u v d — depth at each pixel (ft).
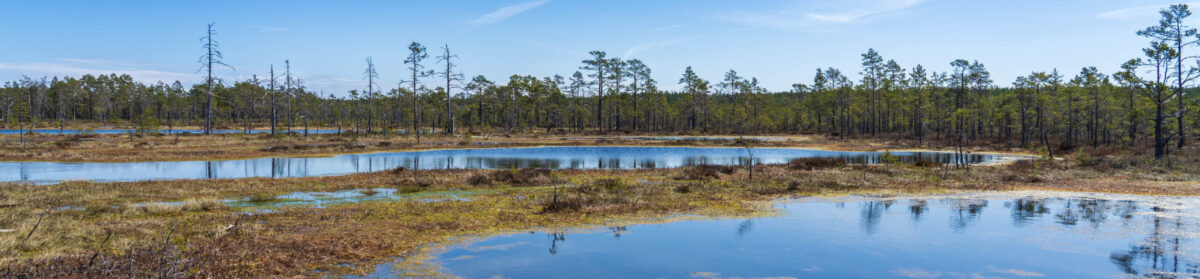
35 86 396.57
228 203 52.31
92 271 25.13
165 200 53.06
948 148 180.24
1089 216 47.80
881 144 199.11
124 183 64.80
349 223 41.16
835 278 28.76
